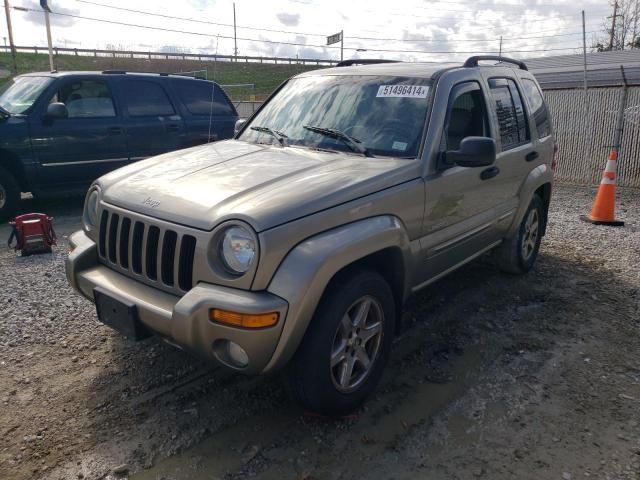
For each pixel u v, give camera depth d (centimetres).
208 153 391
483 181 427
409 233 348
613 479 273
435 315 461
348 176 321
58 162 768
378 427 311
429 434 305
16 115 740
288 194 290
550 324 448
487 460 285
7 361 369
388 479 270
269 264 265
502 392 348
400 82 407
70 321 429
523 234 533
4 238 672
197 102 925
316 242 280
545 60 1546
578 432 309
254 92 3784
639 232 735
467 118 419
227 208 283
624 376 371
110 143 812
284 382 301
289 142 405
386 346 334
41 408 320
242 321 259
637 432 311
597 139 1132
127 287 310
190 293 273
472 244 437
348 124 397
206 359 281
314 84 450
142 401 329
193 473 271
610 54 1401
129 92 842
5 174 732
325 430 307
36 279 519
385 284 323
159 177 341
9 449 285
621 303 494
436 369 375
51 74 806
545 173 541
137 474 270
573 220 802
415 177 350
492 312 470
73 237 371
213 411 321
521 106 513
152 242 301
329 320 285
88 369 362
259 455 285
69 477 267
